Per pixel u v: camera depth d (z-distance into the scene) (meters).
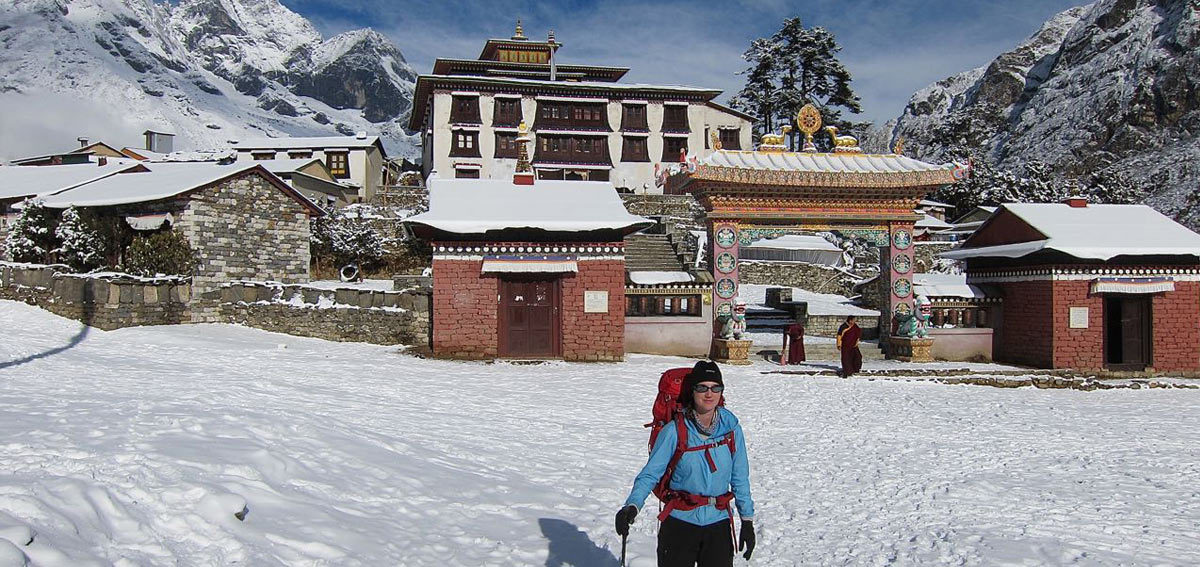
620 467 11.34
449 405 15.66
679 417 5.59
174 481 6.83
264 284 27.70
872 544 8.03
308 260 32.81
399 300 25.81
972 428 15.22
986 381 22.38
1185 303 25.89
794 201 25.84
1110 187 77.06
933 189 26.27
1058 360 25.20
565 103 63.34
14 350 17.89
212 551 5.70
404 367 21.33
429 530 7.38
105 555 5.28
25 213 28.61
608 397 17.92
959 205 68.06
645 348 25.66
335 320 26.39
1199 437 14.91
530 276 24.41
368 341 25.95
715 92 64.44
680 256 36.09
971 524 8.80
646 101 64.25
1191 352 25.84
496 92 62.22
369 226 39.56
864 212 26.33
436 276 23.88
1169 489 10.73
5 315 23.97
